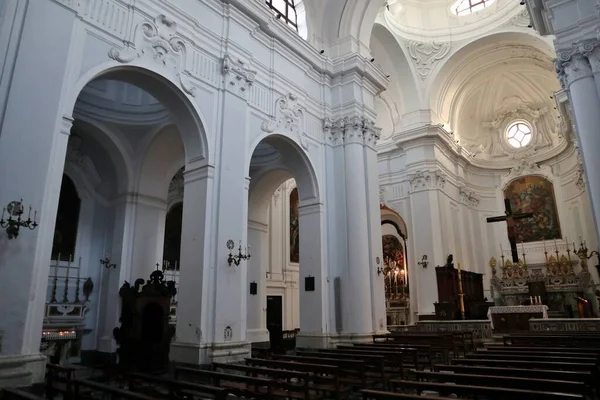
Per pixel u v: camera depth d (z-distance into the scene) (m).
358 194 10.56
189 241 7.59
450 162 18.41
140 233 10.14
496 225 19.55
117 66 6.60
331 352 7.03
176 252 12.34
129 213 10.05
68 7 5.92
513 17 15.88
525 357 5.54
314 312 9.95
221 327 7.25
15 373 4.66
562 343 7.70
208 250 7.43
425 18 17.48
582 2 8.41
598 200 7.56
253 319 12.02
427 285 15.55
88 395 5.29
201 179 7.71
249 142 8.73
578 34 8.38
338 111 11.24
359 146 10.95
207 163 7.70
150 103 9.90
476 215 19.58
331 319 9.98
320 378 4.77
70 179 10.33
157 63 7.19
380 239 10.99
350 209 10.45
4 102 5.05
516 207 19.42
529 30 15.66
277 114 9.63
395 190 17.62
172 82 7.36
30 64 5.36
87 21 6.31
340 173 10.85
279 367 5.82
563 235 18.06
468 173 19.89
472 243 18.66
